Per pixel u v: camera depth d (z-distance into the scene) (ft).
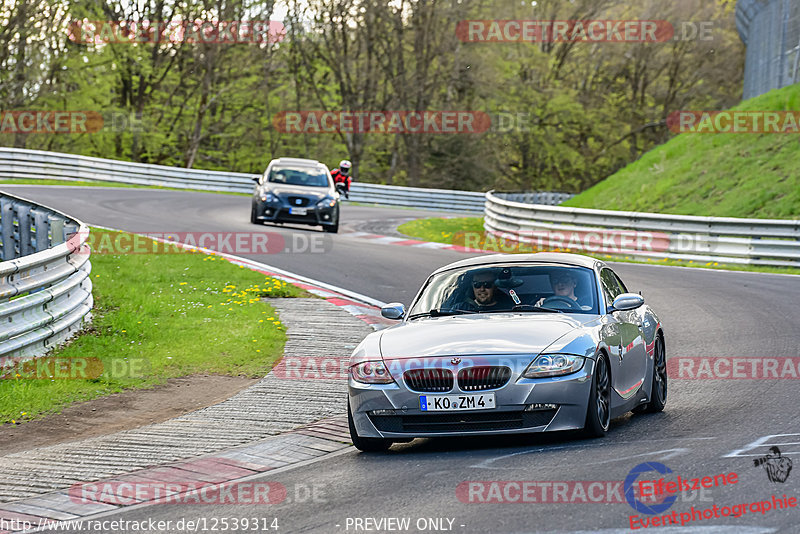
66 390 67.87
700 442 48.08
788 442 47.01
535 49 445.37
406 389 49.39
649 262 156.35
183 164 428.15
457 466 46.11
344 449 54.03
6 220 118.01
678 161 207.72
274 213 178.91
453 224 229.86
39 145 399.85
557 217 173.47
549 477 42.14
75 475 48.73
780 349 79.46
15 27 340.18
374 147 452.35
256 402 66.44
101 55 379.55
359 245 164.25
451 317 56.29
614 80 493.36
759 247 146.61
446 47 408.67
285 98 443.32
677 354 80.74
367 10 396.78
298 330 93.04
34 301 74.59
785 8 222.07
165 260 130.93
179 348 82.48
